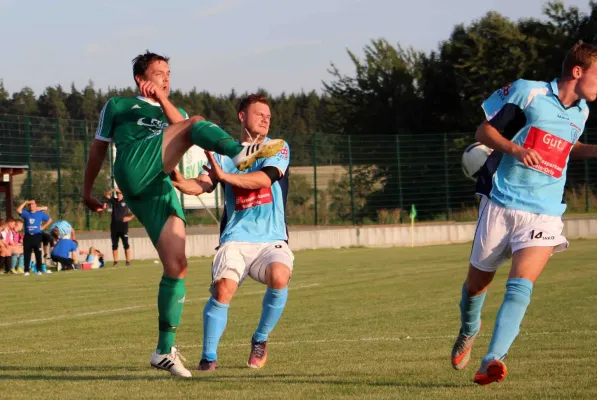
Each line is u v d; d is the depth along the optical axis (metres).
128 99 10.74
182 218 10.62
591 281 26.06
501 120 9.60
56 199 48.75
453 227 60.72
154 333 16.98
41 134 47.84
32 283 31.69
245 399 8.84
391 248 54.59
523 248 9.44
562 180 9.80
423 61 86.56
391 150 61.56
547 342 13.47
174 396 9.16
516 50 77.88
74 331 17.66
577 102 9.72
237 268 11.55
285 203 12.10
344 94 88.50
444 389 9.27
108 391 9.64
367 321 17.95
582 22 79.62
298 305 21.98
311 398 8.82
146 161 10.16
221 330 11.45
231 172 11.90
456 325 16.75
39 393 9.61
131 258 48.22
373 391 9.20
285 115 153.62
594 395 8.68
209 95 135.38
